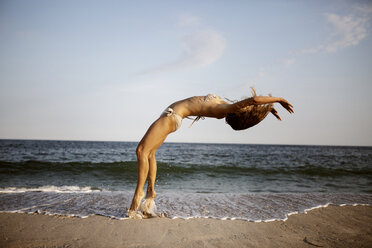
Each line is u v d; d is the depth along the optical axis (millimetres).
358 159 29516
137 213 3939
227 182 10328
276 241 3143
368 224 4078
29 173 10969
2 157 19625
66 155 23156
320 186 9680
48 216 3971
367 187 9648
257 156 30172
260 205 5109
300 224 3939
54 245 2814
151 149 3910
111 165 13031
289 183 10352
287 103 3449
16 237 3043
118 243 2916
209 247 2869
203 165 14906
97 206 4711
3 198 5277
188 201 5332
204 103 3719
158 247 2822
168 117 3771
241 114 3529
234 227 3654
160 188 8484
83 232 3270
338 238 3326
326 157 32906
